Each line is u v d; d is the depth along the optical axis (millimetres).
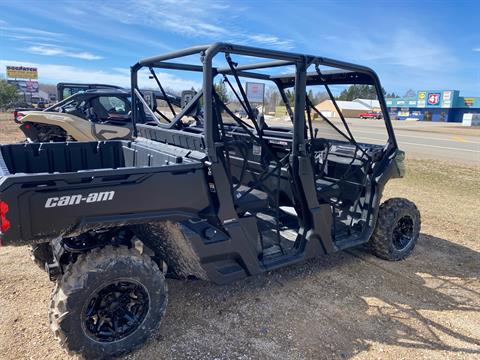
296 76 2938
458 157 12375
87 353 2273
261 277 3533
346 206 3953
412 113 65188
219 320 2838
